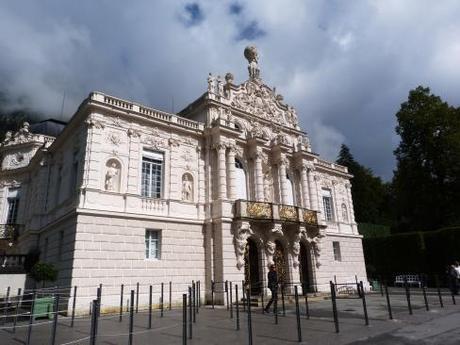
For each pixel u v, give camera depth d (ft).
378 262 117.91
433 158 123.24
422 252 106.93
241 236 71.26
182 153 74.49
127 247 61.00
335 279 94.58
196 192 74.49
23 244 88.69
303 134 106.22
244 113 90.53
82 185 59.52
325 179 108.06
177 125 74.33
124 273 59.36
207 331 37.37
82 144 65.21
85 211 57.62
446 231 102.53
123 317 50.49
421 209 127.85
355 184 186.80
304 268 88.38
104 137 64.08
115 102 66.90
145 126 70.13
